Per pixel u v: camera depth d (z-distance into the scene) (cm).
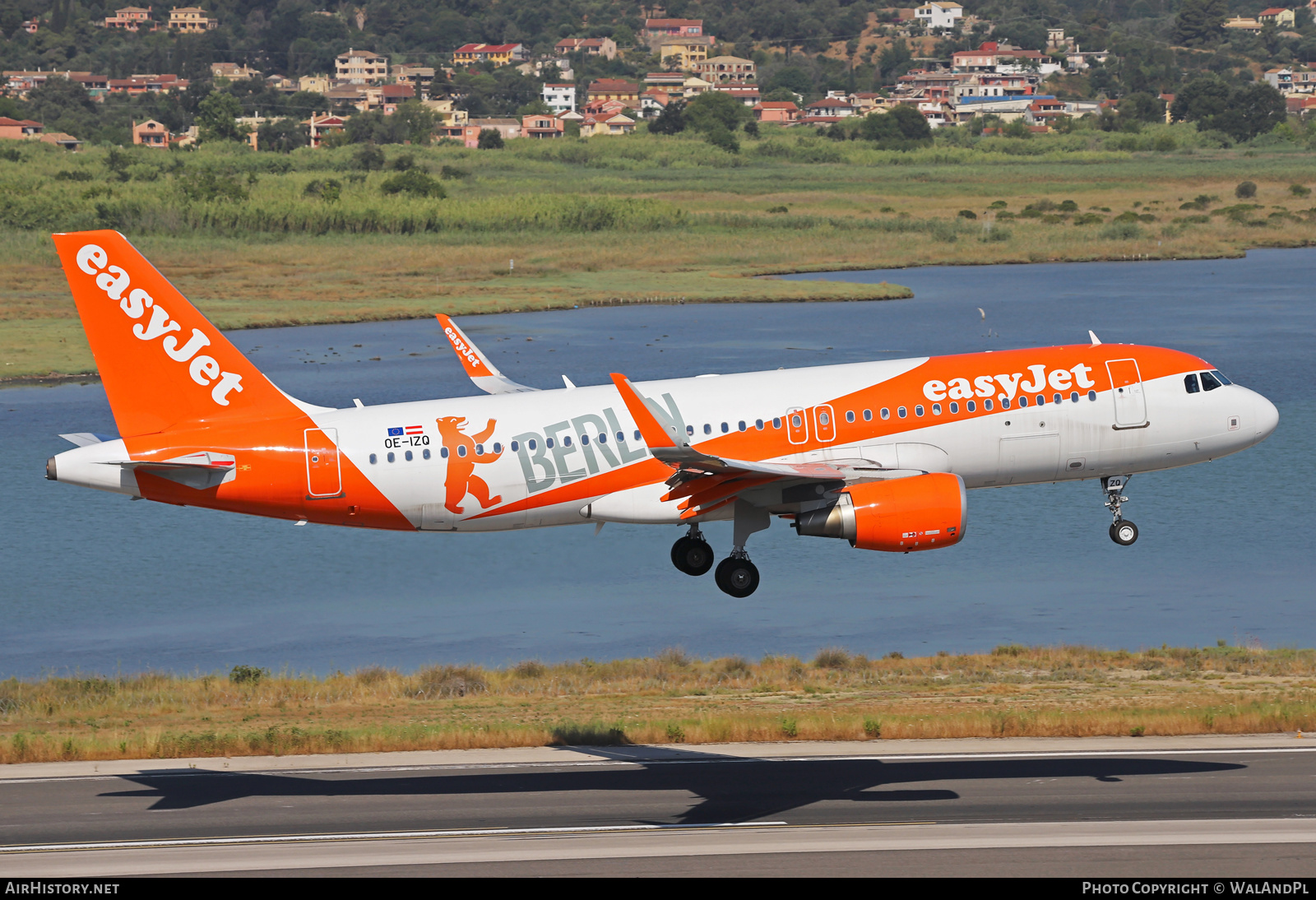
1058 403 13788
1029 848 9538
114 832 10331
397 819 10575
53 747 12950
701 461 12200
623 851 9656
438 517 13562
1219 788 10906
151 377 13400
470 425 13438
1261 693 15950
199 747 12988
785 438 13412
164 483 13338
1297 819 10075
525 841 9950
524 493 13450
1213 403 14012
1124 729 13150
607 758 12431
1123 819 10175
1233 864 9144
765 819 10388
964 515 12800
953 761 12006
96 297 13262
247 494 13400
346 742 13025
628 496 13512
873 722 13388
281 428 13438
